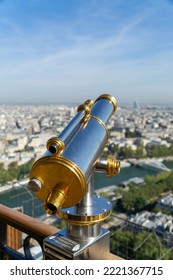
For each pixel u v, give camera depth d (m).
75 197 0.69
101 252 0.89
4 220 1.38
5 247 1.40
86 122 0.84
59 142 0.68
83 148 0.73
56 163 0.67
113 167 0.84
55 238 0.89
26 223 1.27
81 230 0.85
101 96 1.02
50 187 0.71
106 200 0.92
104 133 0.84
